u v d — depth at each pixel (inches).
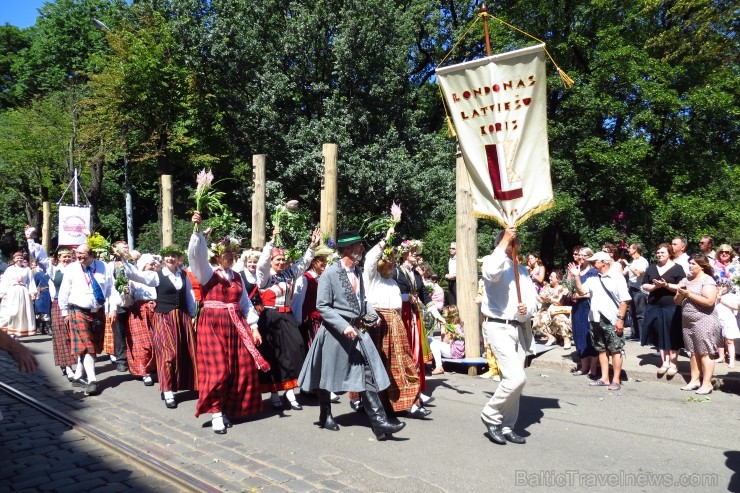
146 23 869.2
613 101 687.7
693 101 693.9
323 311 205.8
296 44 800.9
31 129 1027.9
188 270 260.8
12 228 1469.0
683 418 231.1
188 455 193.8
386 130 842.2
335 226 378.0
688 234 706.2
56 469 183.9
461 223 345.4
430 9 952.9
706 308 266.2
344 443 204.4
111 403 269.7
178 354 263.6
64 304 291.6
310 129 793.6
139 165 935.7
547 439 206.2
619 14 743.7
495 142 217.8
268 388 247.4
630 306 412.2
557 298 394.6
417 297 260.5
